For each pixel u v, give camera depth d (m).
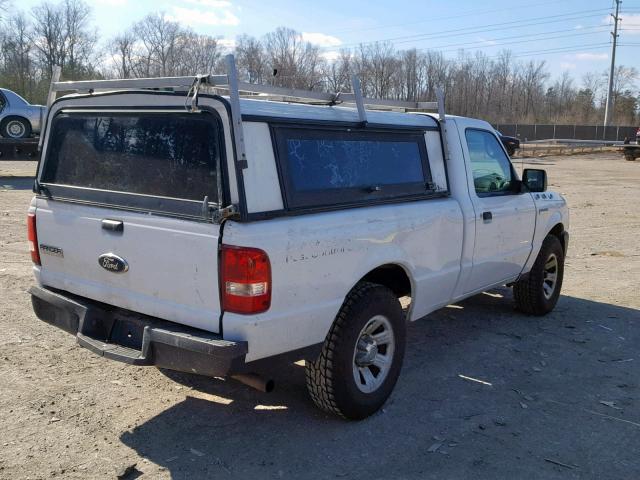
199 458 3.71
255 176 3.53
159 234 3.68
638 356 5.61
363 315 4.05
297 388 4.71
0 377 4.71
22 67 56.50
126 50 53.53
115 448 3.80
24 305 6.43
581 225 13.07
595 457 3.85
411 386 4.83
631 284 8.21
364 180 4.26
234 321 3.44
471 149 5.43
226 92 4.73
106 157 4.06
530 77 81.56
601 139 63.22
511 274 6.07
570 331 6.25
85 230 4.08
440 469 3.67
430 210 4.73
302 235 3.66
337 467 3.66
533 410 4.47
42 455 3.69
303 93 4.09
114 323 3.99
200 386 4.69
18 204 13.34
